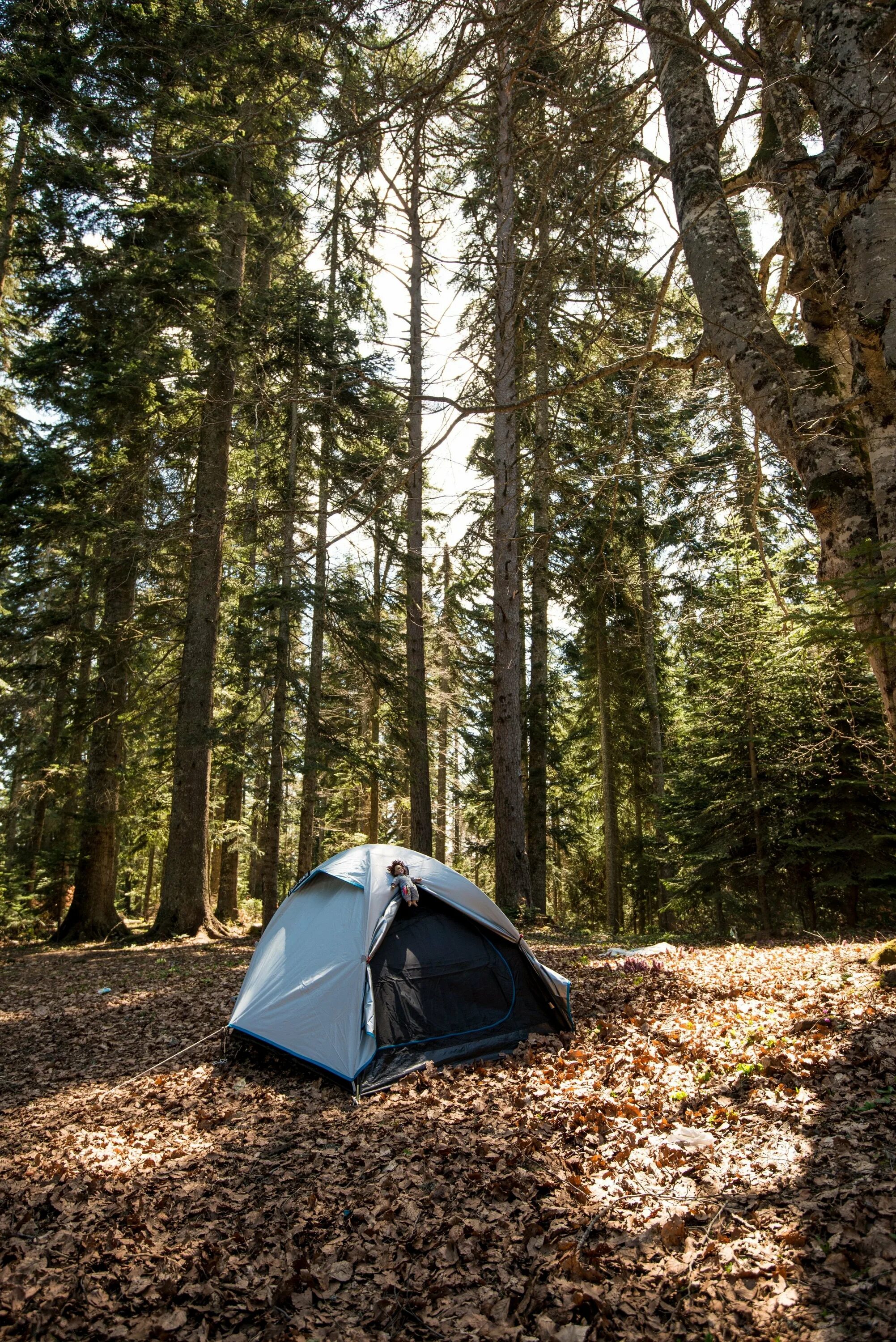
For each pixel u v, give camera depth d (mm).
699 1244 2881
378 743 17250
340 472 13133
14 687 14695
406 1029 5496
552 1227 3137
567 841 20359
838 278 4332
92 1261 3225
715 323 4230
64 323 13914
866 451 4598
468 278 8797
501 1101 4652
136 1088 5465
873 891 11547
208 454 13828
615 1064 4996
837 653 6898
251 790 18672
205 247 13266
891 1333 2256
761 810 12438
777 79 4410
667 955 9352
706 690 13320
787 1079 4223
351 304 12367
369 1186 3703
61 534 13414
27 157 13180
